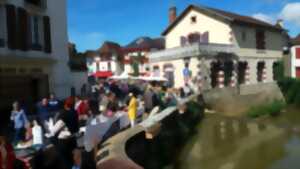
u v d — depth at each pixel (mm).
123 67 55531
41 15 18891
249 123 22219
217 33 33312
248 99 28859
